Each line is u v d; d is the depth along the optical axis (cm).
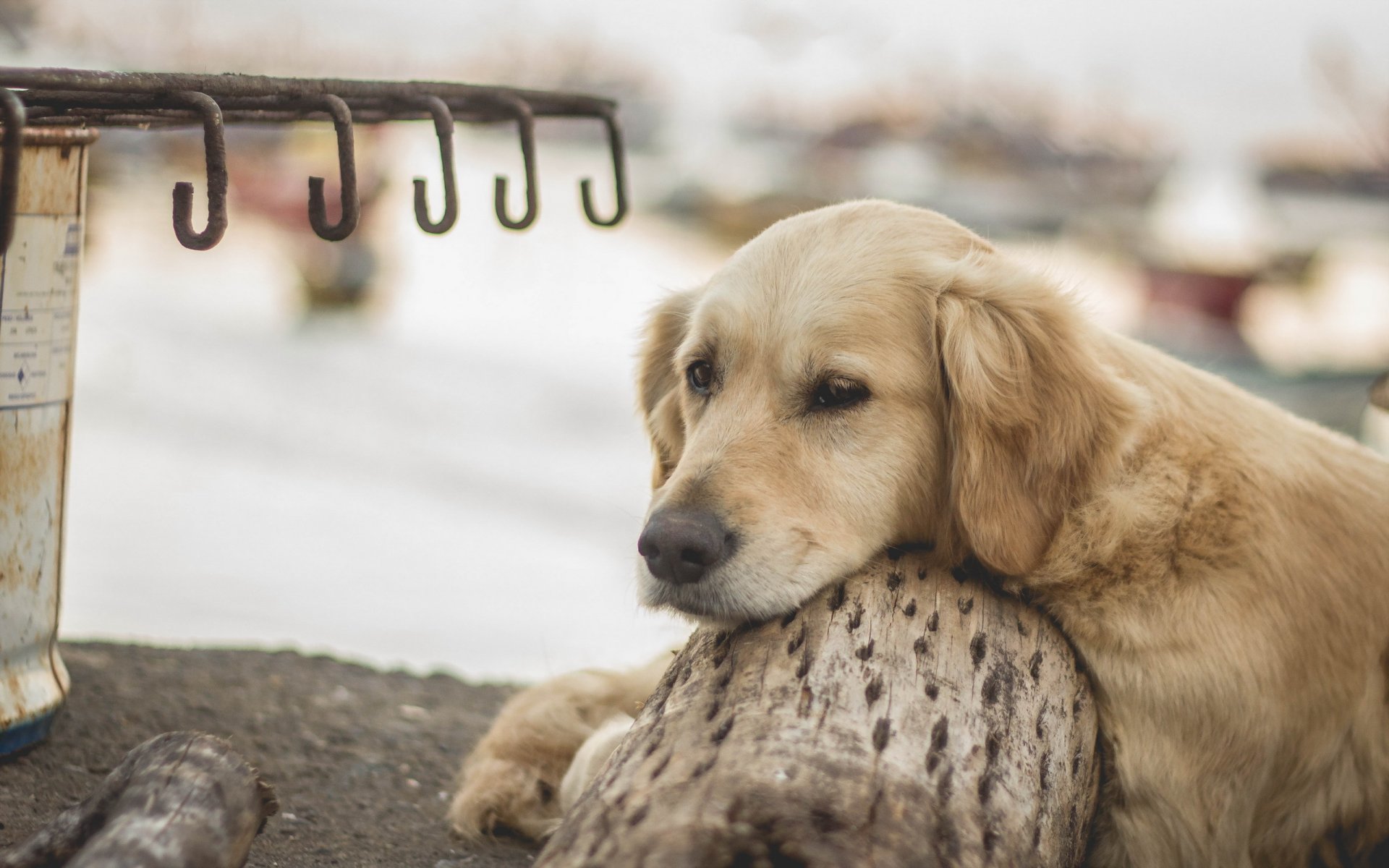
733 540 289
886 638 261
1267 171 2662
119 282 2308
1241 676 293
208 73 259
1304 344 1916
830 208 348
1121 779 298
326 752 396
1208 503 308
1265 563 304
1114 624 297
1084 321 330
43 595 339
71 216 329
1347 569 315
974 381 305
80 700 396
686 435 349
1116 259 2292
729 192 2836
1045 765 255
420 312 2178
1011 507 302
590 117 388
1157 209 2542
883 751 227
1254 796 302
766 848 204
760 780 214
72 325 336
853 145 3003
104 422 1435
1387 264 2217
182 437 1384
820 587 293
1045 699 270
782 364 316
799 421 314
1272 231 2353
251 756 381
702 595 288
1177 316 2094
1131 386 314
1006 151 2872
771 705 235
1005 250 362
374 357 1888
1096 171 2778
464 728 441
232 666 469
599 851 208
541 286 2366
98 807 223
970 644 270
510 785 344
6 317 315
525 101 360
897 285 321
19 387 320
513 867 327
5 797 316
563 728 357
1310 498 321
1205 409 332
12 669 336
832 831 207
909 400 315
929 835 214
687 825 206
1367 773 315
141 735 375
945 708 245
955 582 301
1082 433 308
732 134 3180
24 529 329
